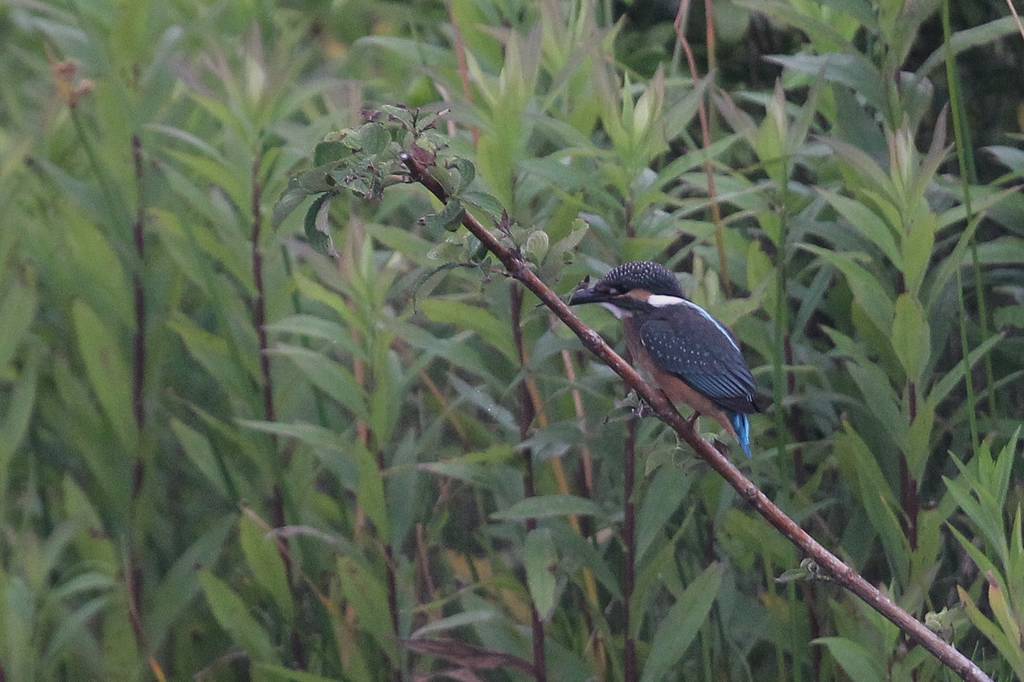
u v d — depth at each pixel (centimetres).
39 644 1005
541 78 1047
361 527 984
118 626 982
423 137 588
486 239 603
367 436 1012
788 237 925
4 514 1026
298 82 1270
